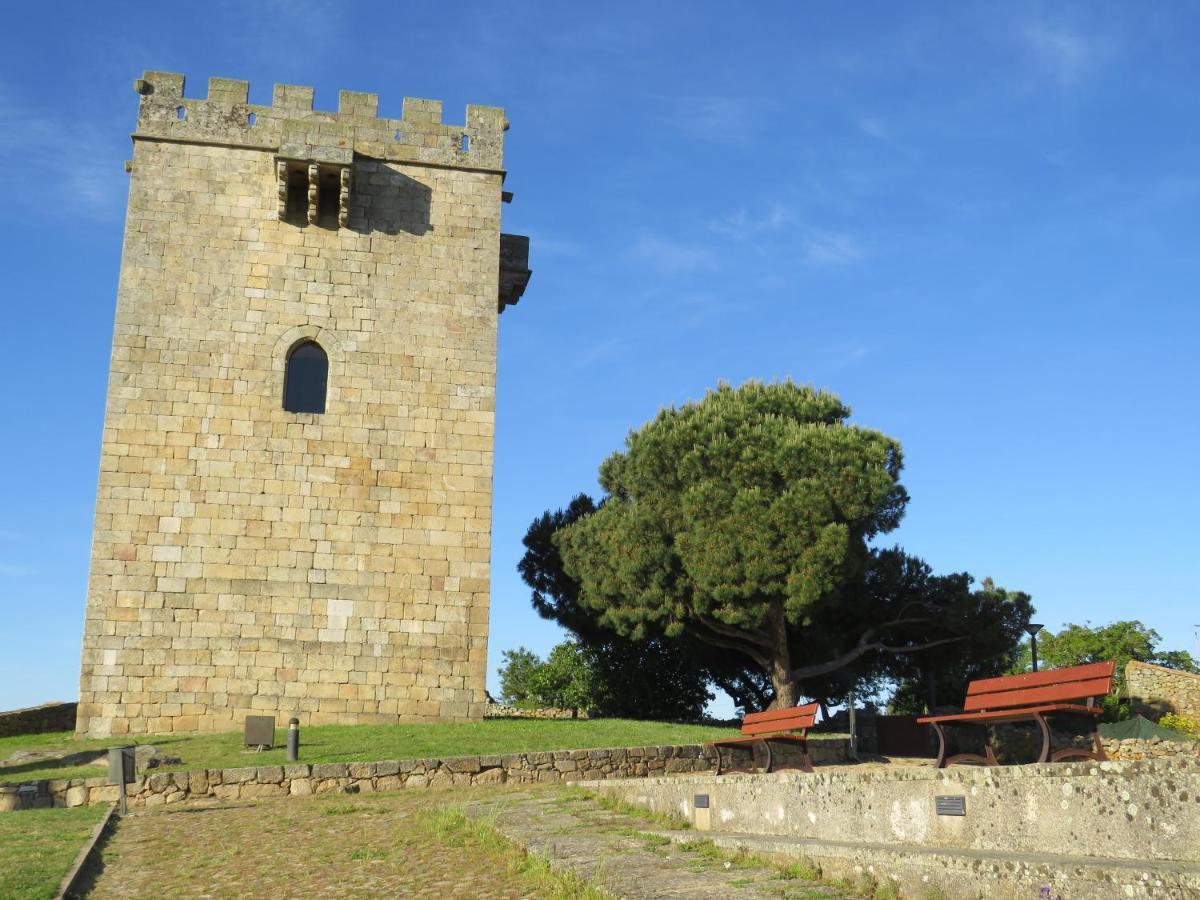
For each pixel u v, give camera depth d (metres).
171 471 28.44
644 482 31.72
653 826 12.80
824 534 28.41
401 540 29.28
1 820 16.58
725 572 28.97
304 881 11.59
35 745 25.91
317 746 23.41
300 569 28.56
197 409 28.89
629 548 30.58
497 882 10.55
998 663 40.59
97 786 19.44
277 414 29.27
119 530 27.88
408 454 29.84
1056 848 7.50
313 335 30.00
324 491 29.12
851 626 33.81
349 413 29.73
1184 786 6.74
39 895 10.52
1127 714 35.75
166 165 30.25
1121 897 6.20
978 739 26.66
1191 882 5.86
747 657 37.22
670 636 32.12
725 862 9.80
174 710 27.22
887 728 32.38
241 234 30.19
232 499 28.58
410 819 15.90
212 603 27.94
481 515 29.89
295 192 30.81
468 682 28.88
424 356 30.53
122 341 28.92
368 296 30.58
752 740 18.19
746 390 33.78
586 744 23.94
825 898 7.90
